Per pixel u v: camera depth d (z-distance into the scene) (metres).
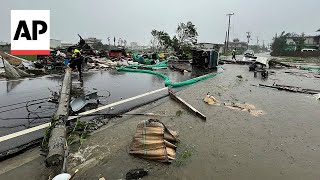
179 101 8.59
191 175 3.98
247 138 5.62
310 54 53.28
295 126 6.55
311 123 6.83
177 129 6.07
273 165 4.40
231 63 31.09
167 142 4.80
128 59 26.41
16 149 4.64
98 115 6.86
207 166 4.28
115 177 3.85
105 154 4.57
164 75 15.42
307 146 5.27
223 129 6.16
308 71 23.55
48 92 9.88
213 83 13.58
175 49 40.66
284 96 10.56
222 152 4.85
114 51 28.34
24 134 5.42
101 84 12.17
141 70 17.94
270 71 22.55
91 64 20.44
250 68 21.50
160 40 42.69
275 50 64.12
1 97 8.92
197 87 12.11
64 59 18.23
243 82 14.58
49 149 4.08
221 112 7.68
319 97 10.20
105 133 5.60
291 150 5.05
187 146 5.07
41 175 3.84
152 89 11.10
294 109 8.35
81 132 5.48
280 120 7.05
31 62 17.34
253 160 4.57
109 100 8.70
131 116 7.00
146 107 8.05
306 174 4.12
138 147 4.57
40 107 7.56
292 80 16.52
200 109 7.94
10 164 4.18
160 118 6.90
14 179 3.73
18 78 13.63
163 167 4.18
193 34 41.66
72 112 6.82
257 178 3.97
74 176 3.82
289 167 4.35
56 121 5.14
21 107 7.58
